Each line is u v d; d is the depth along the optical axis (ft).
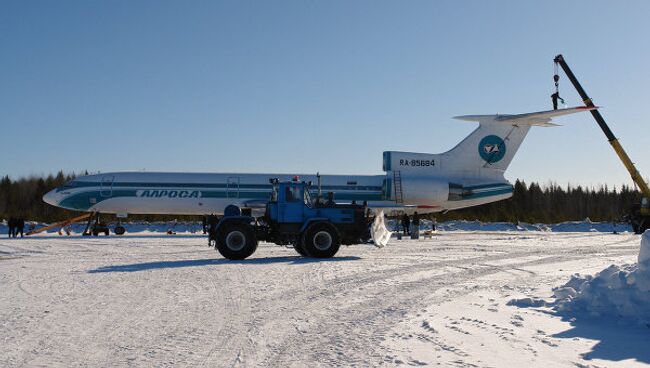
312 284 51.08
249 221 78.07
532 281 52.90
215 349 27.78
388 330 31.76
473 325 32.89
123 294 45.03
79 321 34.47
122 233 159.43
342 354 26.55
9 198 371.56
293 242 80.59
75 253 89.10
